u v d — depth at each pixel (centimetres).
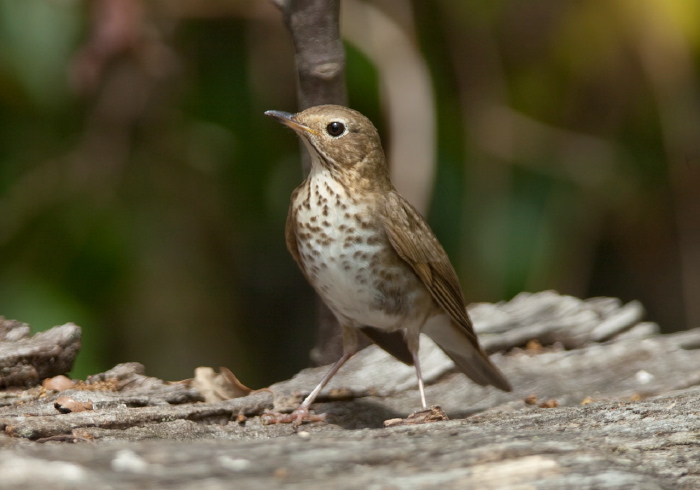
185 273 1230
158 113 1232
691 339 1001
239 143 1266
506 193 1277
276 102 1281
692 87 1291
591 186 1312
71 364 771
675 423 617
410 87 1204
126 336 1194
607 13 1273
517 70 1325
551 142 1310
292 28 842
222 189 1266
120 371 765
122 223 1199
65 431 623
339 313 811
